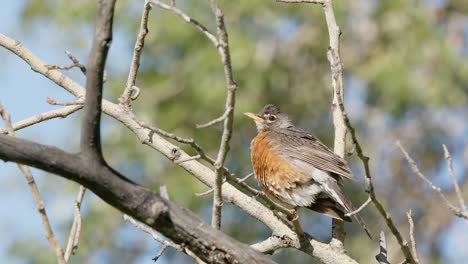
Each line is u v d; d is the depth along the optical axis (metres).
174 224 5.04
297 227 6.99
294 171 8.75
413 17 16.44
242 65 15.79
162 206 4.95
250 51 15.88
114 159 15.30
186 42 15.43
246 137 16.33
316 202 8.75
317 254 7.14
